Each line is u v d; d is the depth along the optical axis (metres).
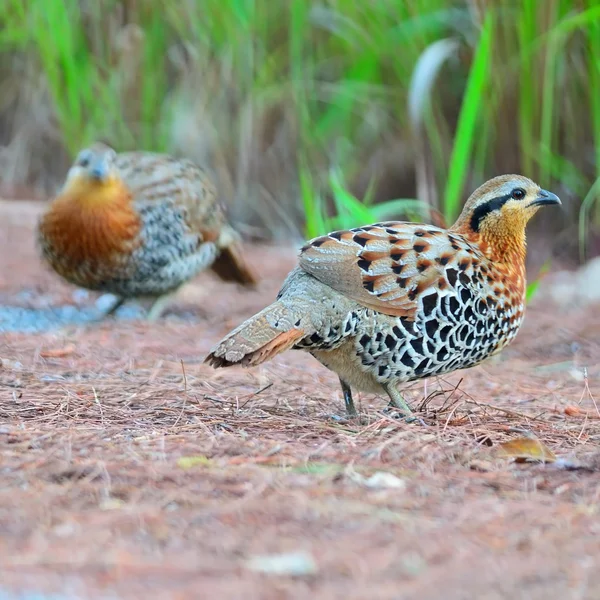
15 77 21.69
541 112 17.61
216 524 6.22
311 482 7.05
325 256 9.05
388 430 8.48
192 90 20.31
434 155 18.88
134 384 10.24
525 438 8.04
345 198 14.20
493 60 17.67
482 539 6.14
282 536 6.07
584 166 18.16
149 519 6.26
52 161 21.75
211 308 15.52
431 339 9.24
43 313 14.78
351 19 19.05
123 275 14.13
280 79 20.22
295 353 12.84
